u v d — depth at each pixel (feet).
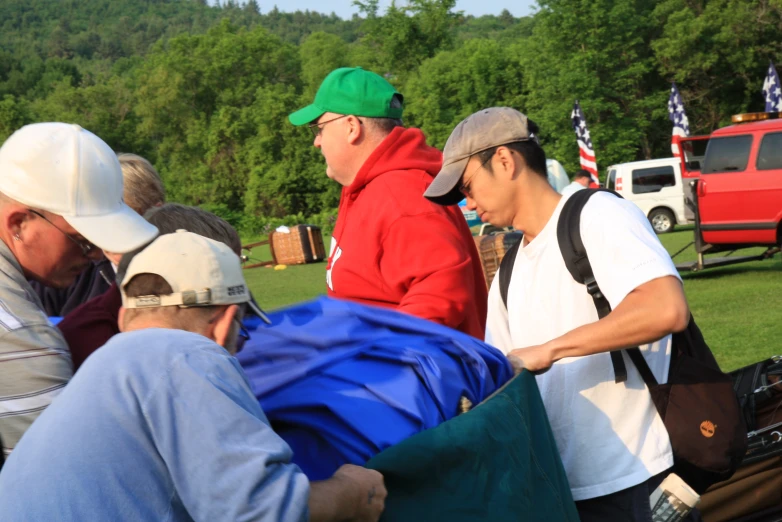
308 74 269.44
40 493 5.25
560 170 53.42
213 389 5.42
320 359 7.05
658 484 8.87
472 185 9.38
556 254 9.02
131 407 5.41
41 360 6.88
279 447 5.41
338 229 12.42
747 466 12.17
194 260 6.10
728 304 34.22
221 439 5.28
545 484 7.73
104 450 5.32
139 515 5.27
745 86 162.30
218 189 240.12
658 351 8.95
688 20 158.20
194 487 5.27
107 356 5.67
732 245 44.16
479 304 12.25
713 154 44.11
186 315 6.07
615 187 87.81
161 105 267.18
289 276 64.90
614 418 8.87
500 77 187.11
